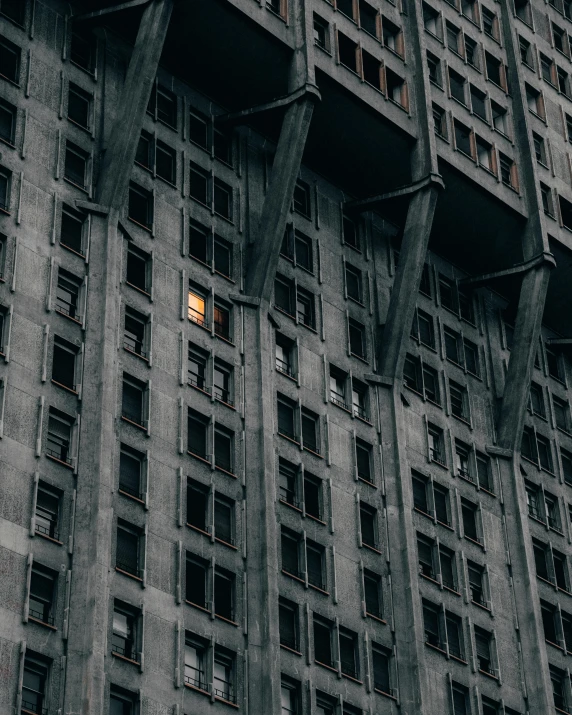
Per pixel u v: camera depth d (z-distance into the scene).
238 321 65.69
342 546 63.69
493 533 71.81
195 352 63.31
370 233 75.06
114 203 62.75
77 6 67.75
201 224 67.12
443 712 63.62
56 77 64.81
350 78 72.12
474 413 75.38
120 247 62.47
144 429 59.09
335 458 65.88
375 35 75.44
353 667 61.41
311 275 70.62
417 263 71.69
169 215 65.94
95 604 53.12
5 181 60.47
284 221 67.69
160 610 55.56
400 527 66.12
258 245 67.56
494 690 66.69
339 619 61.66
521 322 77.00
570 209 82.31
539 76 85.06
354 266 73.06
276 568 60.12
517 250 79.06
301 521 62.69
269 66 70.44
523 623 69.94
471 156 77.00
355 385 69.44
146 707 53.22
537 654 68.94
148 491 57.81
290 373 66.88
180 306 63.72
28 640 51.47
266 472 61.78
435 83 77.38
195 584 57.62
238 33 69.06
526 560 71.50
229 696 56.31
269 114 70.31
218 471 60.81
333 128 72.69
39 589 53.00
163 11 66.00
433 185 72.56
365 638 61.97
